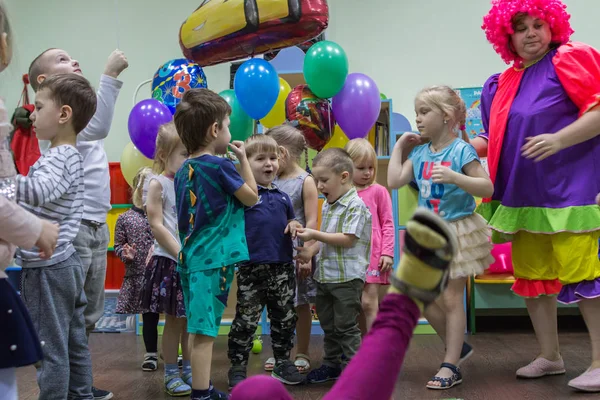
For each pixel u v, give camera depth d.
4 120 1.01
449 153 2.23
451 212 2.21
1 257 0.96
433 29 4.30
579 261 2.05
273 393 0.47
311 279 2.54
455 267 2.13
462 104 2.30
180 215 1.92
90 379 1.84
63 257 1.66
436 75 4.29
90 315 2.06
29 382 2.40
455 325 2.17
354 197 2.32
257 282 2.21
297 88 3.07
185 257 1.85
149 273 2.28
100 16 4.58
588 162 2.10
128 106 4.51
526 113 2.17
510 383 2.15
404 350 0.40
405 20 4.33
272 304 2.25
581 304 2.10
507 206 2.20
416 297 0.41
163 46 4.53
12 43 1.06
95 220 2.03
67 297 1.67
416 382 2.20
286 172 2.54
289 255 2.25
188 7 4.53
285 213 2.28
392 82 4.32
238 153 1.96
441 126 2.25
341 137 3.68
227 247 1.83
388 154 3.76
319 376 2.29
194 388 1.79
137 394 2.16
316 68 2.90
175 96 3.14
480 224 2.21
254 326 2.21
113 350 3.17
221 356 2.94
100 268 2.08
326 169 2.31
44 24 4.61
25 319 0.99
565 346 2.91
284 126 2.62
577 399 1.90
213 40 2.78
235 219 1.88
